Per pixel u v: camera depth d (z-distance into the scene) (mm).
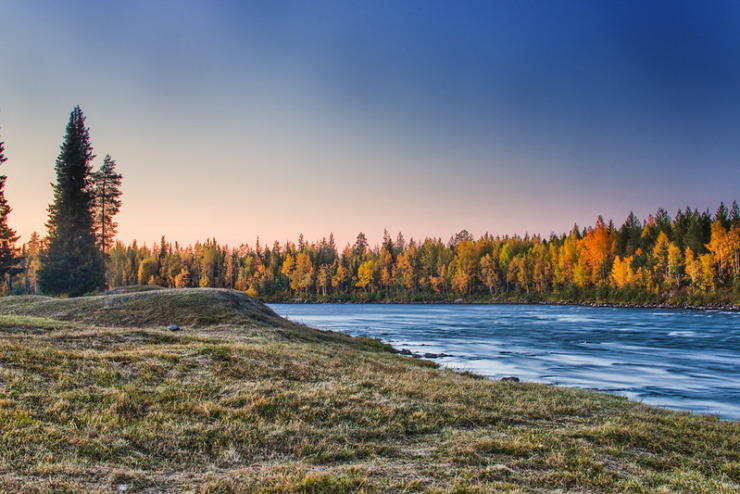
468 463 9766
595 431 12555
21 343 17094
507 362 31984
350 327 60500
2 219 61219
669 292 107875
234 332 28578
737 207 123000
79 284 65125
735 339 45250
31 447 8789
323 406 13203
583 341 44469
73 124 68188
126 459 8938
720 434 13250
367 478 8453
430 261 171625
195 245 193875
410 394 15750
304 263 175375
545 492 8367
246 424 11273
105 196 69812
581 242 144625
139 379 14055
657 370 29047
